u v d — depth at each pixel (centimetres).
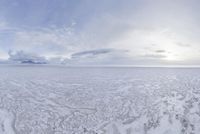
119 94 898
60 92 984
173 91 864
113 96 869
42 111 695
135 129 532
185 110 604
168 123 533
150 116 598
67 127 561
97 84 1202
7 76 1719
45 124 581
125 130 533
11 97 888
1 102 804
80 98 859
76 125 574
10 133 516
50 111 695
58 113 675
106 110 691
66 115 655
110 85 1147
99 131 533
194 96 739
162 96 800
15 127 554
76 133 523
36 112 684
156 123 545
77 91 998
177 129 495
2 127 552
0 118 621
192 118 541
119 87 1066
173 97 764
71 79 1484
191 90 848
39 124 580
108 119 611
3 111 690
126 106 717
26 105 765
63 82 1320
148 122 560
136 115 624
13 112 682
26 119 618
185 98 728
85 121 602
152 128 524
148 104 714
